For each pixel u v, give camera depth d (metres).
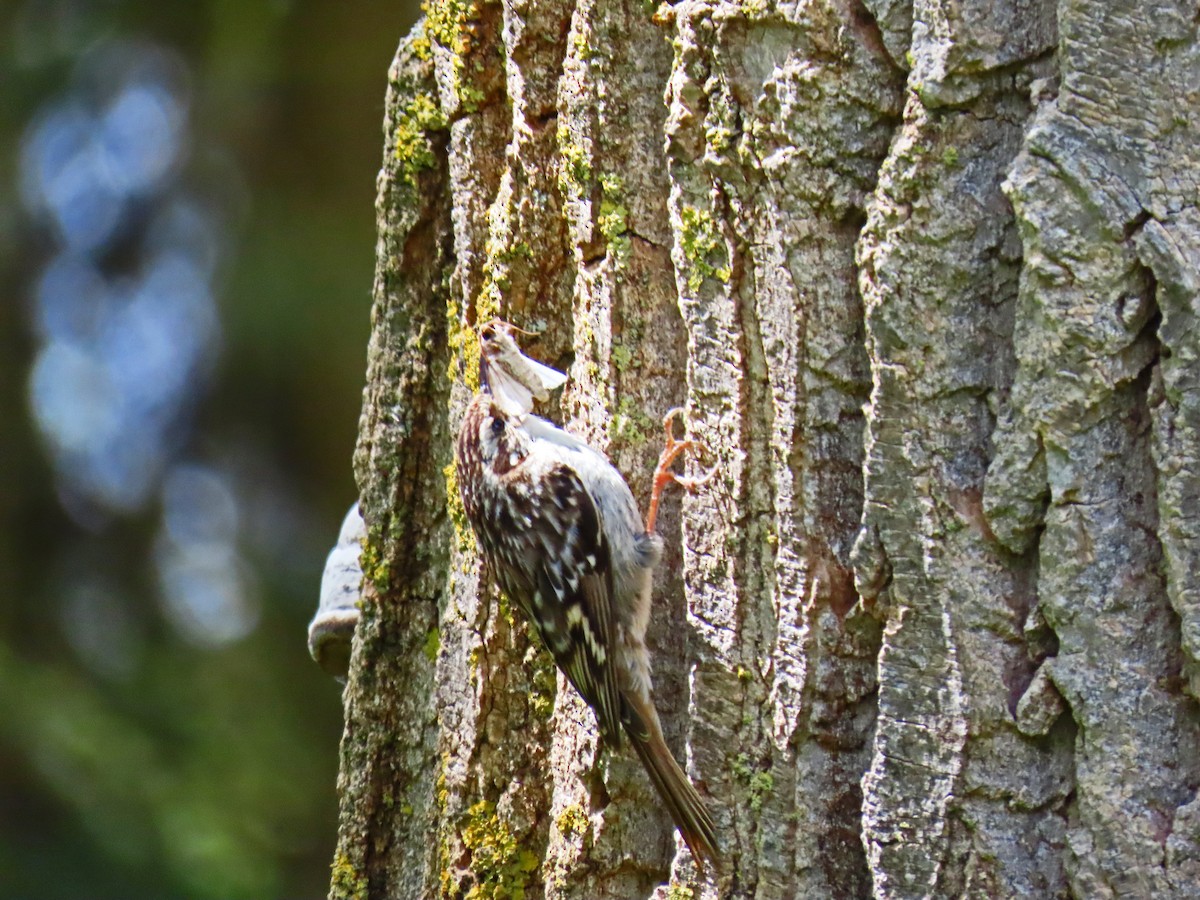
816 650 5.54
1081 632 4.97
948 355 5.16
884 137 5.36
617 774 6.40
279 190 19.84
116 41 19.89
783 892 5.63
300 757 18.39
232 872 16.34
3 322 20.34
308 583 20.00
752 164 5.58
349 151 19.84
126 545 20.52
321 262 19.53
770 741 5.72
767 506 5.73
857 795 5.52
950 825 5.16
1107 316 4.90
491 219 6.95
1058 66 5.01
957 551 5.16
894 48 5.28
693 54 5.68
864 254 5.28
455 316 7.29
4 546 20.02
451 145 7.12
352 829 7.72
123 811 16.55
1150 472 4.93
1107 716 4.94
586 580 6.36
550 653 6.72
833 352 5.48
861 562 5.35
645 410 6.40
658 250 6.34
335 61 19.80
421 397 7.58
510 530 6.56
